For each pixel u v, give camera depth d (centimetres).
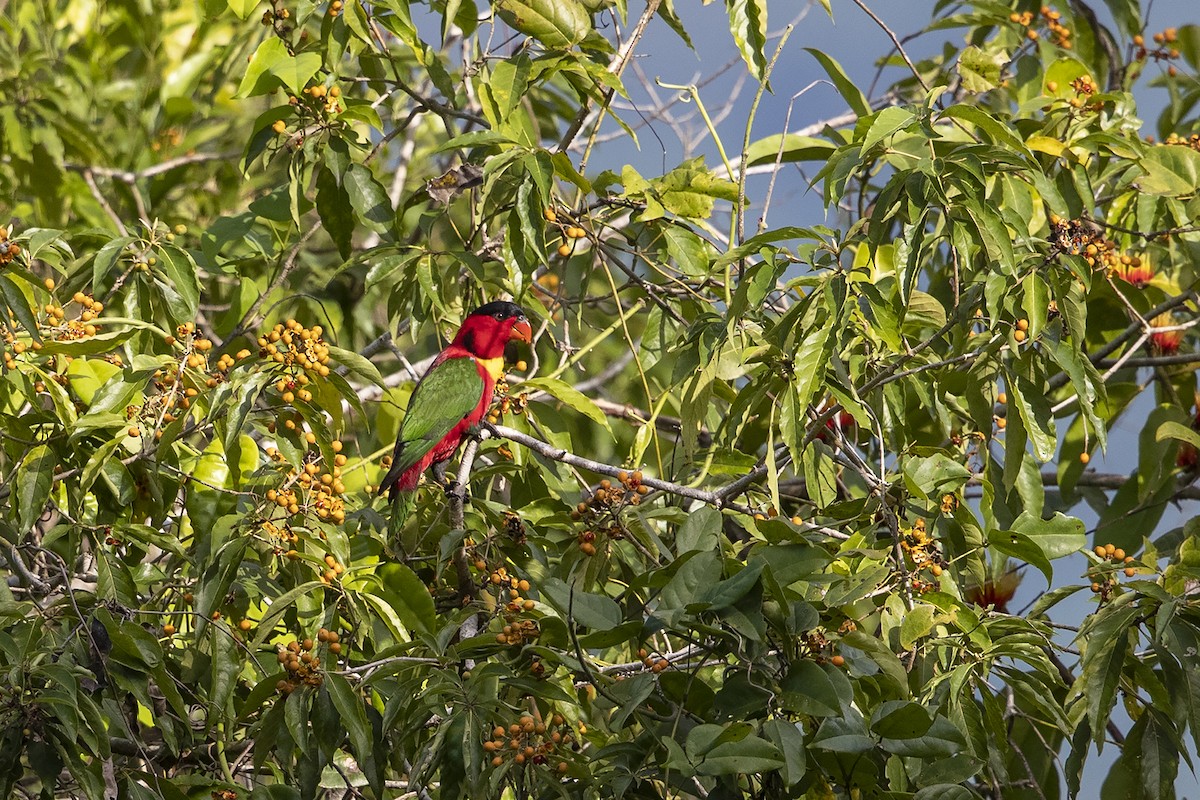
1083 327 877
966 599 1088
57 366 1010
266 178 1680
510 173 1059
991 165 941
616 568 1056
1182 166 1110
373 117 1084
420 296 1127
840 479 1177
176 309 1052
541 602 911
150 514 1012
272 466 1000
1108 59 1512
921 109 878
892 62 1471
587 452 1584
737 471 1063
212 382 929
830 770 763
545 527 1023
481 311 1205
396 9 1073
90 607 871
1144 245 1255
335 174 1086
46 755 777
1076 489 1382
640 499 973
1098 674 812
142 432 945
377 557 983
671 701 775
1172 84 1449
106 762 897
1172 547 1167
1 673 776
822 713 708
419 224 1193
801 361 850
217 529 890
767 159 1302
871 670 770
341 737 792
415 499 1130
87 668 837
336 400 959
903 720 719
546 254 1156
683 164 1114
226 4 1118
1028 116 1282
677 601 745
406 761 927
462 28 1183
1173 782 875
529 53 1112
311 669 791
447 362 1163
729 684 732
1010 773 1136
